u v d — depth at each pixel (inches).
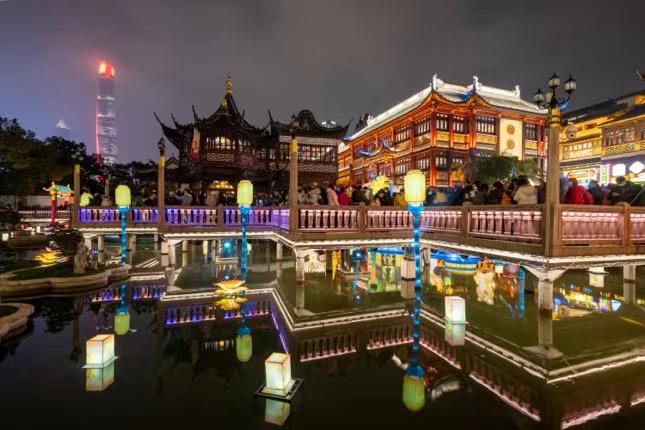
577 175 1802.4
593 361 219.0
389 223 444.5
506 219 319.0
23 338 263.6
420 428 153.2
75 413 164.9
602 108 1881.2
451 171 1914.4
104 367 215.6
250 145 1282.0
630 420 158.7
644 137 1378.0
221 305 348.8
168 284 437.4
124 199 594.2
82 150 1937.7
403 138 2217.0
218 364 219.0
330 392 184.9
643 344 243.6
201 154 1182.3
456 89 2213.3
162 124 1380.4
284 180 1350.9
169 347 246.2
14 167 1403.8
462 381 195.8
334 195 464.4
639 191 368.5
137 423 156.9
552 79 276.5
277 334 269.9
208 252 727.7
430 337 260.5
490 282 425.7
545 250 272.2
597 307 324.5
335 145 1441.9
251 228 593.9
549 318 271.6
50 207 1462.8
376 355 231.0
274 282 446.0
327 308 331.6
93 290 409.1
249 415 163.8
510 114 2057.1
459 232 382.0
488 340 253.6
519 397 177.8
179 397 179.8
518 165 1695.4
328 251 512.1
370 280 444.8
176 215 569.6
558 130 274.7
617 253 294.8
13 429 151.9
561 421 158.1
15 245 872.9
